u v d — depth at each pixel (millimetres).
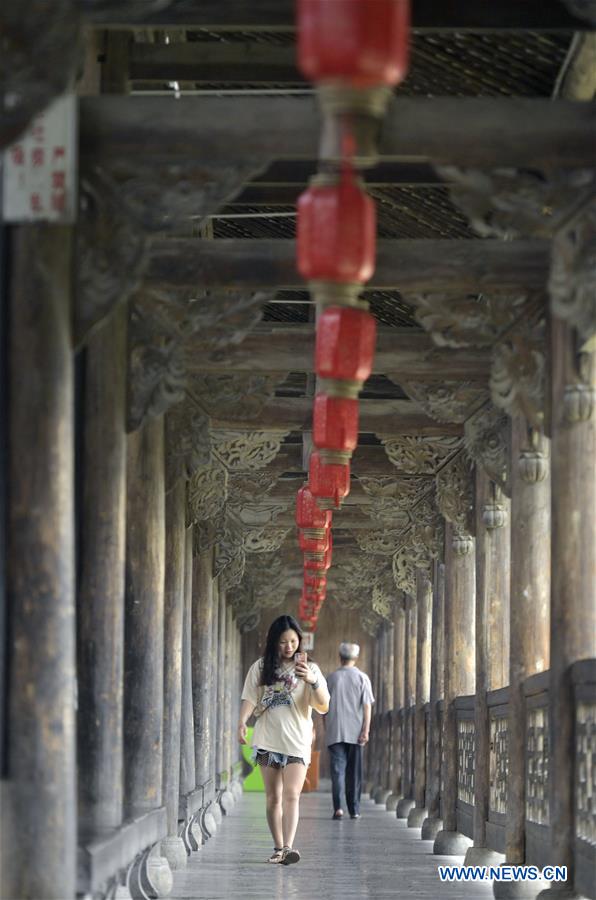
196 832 26672
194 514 26922
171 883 18828
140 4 11227
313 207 10789
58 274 12695
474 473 26094
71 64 11281
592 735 15117
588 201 13383
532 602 19453
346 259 10703
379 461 32531
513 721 19547
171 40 20312
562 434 15945
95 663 15711
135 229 13328
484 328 16812
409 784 40000
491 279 16703
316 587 30406
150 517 19750
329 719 37531
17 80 11242
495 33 16516
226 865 23250
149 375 16531
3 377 12461
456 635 28359
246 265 16656
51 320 12586
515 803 19453
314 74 9320
